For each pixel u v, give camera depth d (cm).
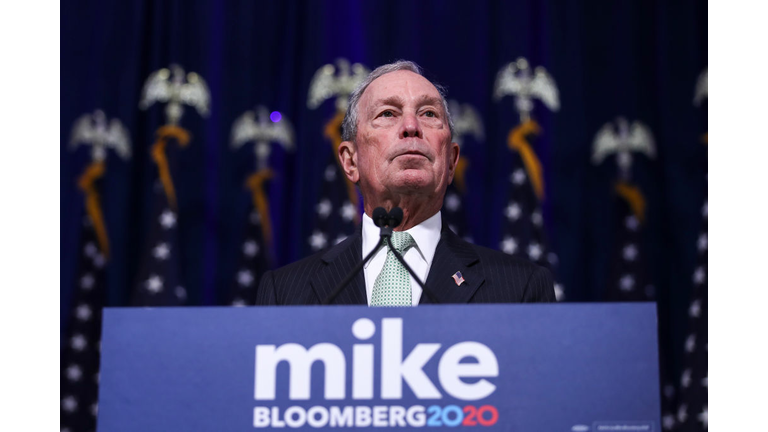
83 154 351
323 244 341
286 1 366
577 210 346
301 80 359
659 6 363
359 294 165
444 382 108
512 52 358
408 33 358
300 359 109
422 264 170
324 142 349
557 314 109
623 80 358
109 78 358
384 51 357
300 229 343
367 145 184
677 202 345
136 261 345
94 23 362
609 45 362
